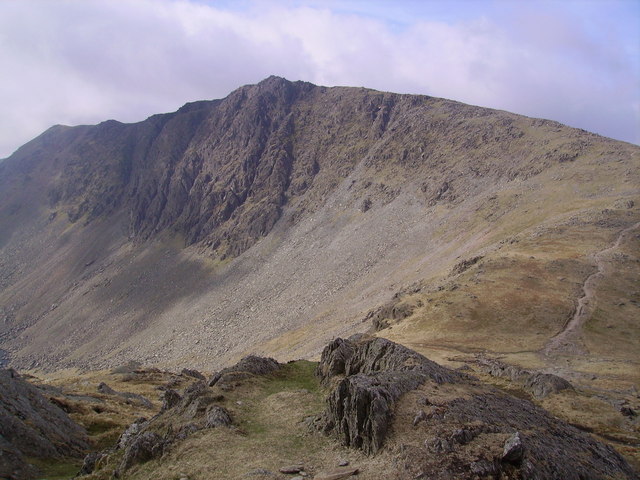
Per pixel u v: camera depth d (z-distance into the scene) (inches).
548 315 3476.9
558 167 7819.9
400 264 7549.2
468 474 895.7
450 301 3907.5
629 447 1487.5
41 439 1621.6
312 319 6988.2
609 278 3966.5
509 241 5428.2
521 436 1032.2
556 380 2049.7
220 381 1736.0
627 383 2305.6
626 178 6565.0
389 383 1220.5
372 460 1014.4
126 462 1250.6
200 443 1239.5
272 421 1381.6
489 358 2827.3
